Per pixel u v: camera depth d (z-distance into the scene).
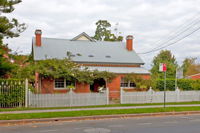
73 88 22.12
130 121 11.44
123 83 24.94
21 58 19.81
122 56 27.97
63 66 20.30
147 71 25.94
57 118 11.49
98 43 30.33
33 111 13.46
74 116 12.03
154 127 9.66
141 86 22.91
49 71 19.73
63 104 16.69
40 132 8.62
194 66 53.56
